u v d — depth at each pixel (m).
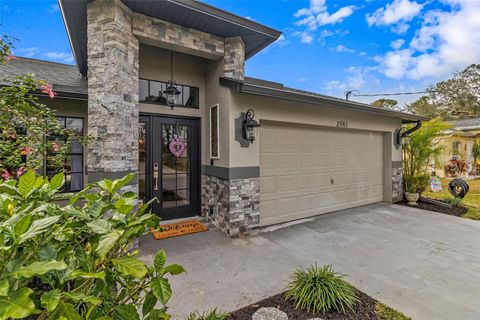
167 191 5.05
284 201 5.18
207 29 4.30
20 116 2.83
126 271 1.09
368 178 6.78
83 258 1.16
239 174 4.41
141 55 4.71
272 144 5.00
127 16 3.64
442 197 7.41
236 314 2.24
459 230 4.65
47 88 3.06
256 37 4.62
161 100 4.93
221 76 4.64
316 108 5.41
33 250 1.01
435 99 25.59
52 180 1.48
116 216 1.26
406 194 6.94
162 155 4.98
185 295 2.53
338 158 6.09
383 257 3.45
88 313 0.98
